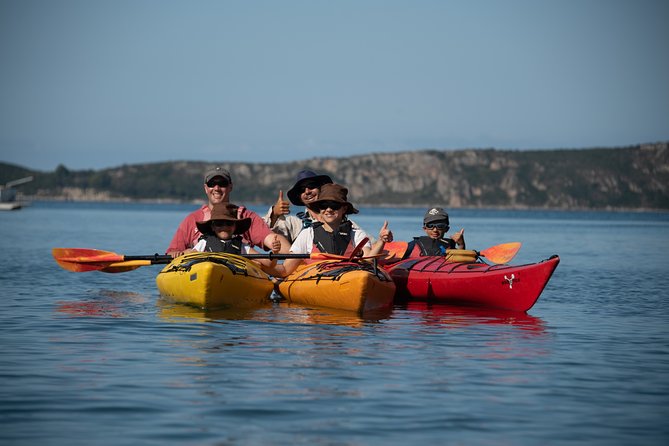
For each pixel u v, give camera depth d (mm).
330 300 12859
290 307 13148
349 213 14023
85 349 9047
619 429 6266
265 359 8570
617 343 10148
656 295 16266
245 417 6363
